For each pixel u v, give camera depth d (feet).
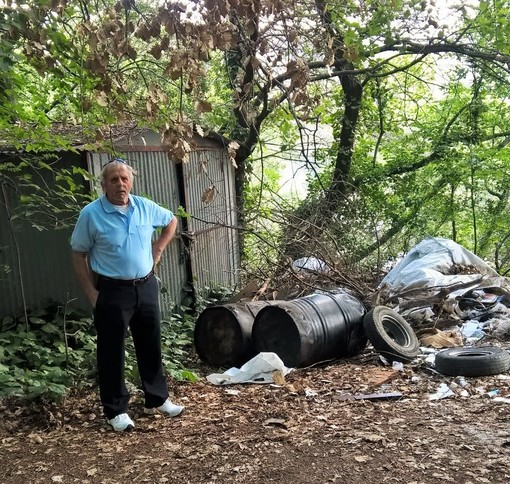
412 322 26.11
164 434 15.08
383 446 13.57
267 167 51.44
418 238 47.65
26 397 16.84
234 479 12.29
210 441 14.39
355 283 29.35
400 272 30.22
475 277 28.84
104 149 19.81
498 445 13.35
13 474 13.16
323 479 12.06
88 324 22.90
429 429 14.60
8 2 12.94
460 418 15.39
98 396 17.85
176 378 19.94
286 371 20.72
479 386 18.47
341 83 43.55
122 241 14.98
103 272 15.07
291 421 15.51
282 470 12.55
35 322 22.67
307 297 23.77
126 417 15.53
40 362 19.85
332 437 14.26
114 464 13.44
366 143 49.55
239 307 23.82
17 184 23.67
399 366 21.31
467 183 47.55
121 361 15.42
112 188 14.92
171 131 13.53
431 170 48.44
